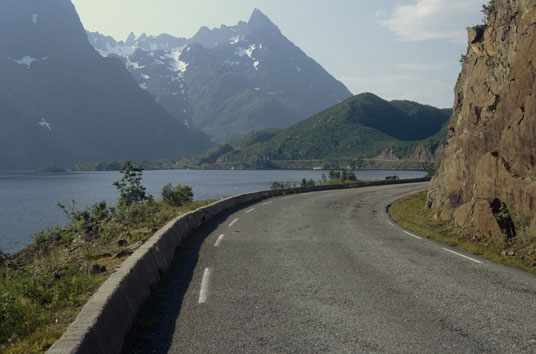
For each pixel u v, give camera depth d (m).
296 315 5.32
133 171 22.67
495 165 12.70
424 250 10.15
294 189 34.06
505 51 14.84
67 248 10.38
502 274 7.77
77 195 113.25
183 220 11.88
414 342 4.48
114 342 4.18
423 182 51.22
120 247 9.34
